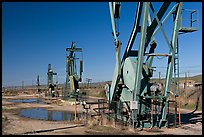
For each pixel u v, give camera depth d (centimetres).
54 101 3572
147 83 1377
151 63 1418
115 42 1401
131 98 1394
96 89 5234
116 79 1502
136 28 1377
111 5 1383
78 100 3294
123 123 1419
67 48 3388
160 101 1391
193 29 1391
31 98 4731
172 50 1359
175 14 1365
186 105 2572
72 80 3369
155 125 1389
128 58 1433
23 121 1719
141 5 1336
